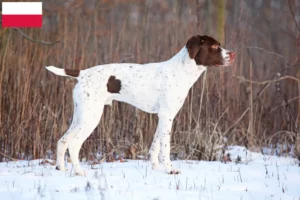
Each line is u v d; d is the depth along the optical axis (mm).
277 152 13547
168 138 9734
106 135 12586
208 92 13633
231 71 14133
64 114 13164
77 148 9492
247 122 14289
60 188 8219
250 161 11859
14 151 12406
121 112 13305
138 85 9773
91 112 9531
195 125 13164
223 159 12023
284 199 7848
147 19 14930
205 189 8430
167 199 7645
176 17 15133
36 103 12883
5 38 14359
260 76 15227
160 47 14328
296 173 10109
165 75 9758
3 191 7957
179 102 9789
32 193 7812
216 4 15156
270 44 20984
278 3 23875
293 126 14016
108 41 14773
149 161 11430
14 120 12633
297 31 15875
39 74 13398
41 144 12547
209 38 9758
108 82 9719
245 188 8625
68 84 13438
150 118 12836
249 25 16828
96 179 8977
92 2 19062
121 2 18797
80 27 14445
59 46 14219
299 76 14484
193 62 9711
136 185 8570
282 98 15227
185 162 11336
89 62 13836
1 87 12750
